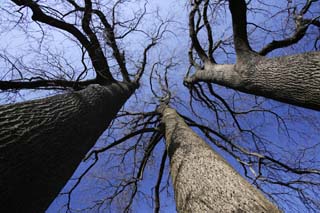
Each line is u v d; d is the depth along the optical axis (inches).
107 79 167.5
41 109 82.6
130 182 205.0
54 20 144.0
